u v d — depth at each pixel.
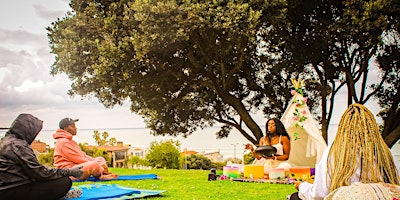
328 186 4.11
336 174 3.99
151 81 20.09
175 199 9.28
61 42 19.30
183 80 20.81
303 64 21.72
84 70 19.41
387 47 21.84
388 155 3.94
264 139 13.19
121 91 20.06
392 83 23.75
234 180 13.33
